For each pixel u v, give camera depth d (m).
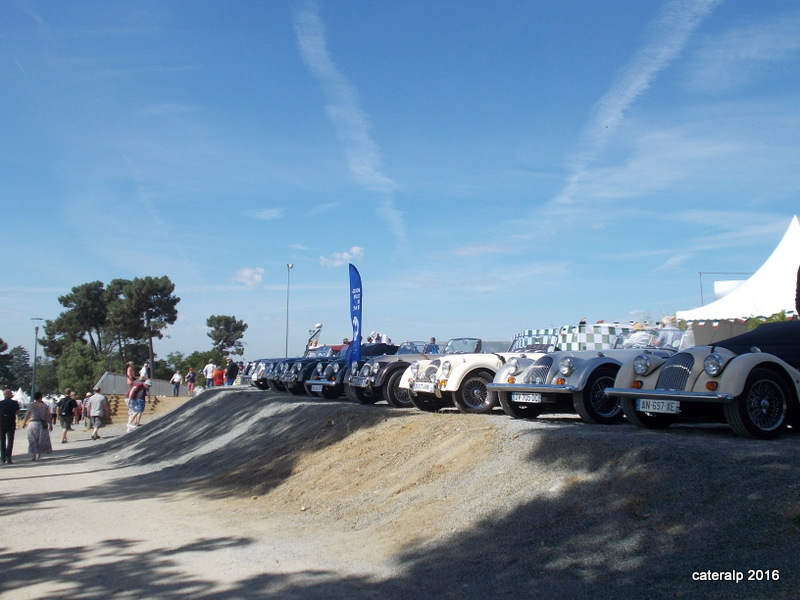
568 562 4.92
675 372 6.99
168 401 37.06
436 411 11.59
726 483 5.04
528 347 13.14
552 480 6.21
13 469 15.09
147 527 8.00
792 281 16.66
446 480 7.27
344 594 5.09
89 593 5.45
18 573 6.19
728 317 17.08
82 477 13.35
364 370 13.67
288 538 6.95
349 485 8.55
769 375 6.55
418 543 6.03
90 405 23.92
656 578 4.39
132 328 61.50
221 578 5.68
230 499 9.66
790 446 5.86
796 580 3.90
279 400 16.28
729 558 4.30
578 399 8.28
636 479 5.58
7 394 16.14
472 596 4.78
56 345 75.12
